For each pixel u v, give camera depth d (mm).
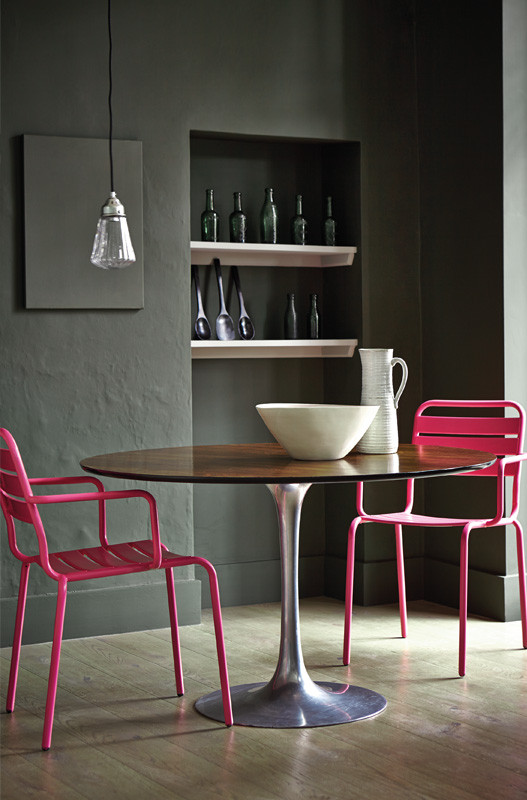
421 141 4461
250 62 4164
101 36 3908
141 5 3969
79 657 3561
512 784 2371
